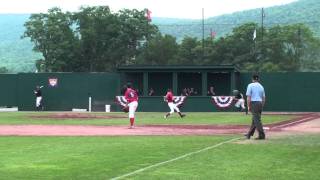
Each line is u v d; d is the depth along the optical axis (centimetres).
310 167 1911
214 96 7275
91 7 13525
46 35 13088
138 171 1808
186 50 14888
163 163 1995
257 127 2947
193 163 1997
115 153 2328
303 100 7425
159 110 7319
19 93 7769
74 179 1672
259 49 15288
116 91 7612
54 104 7694
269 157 2173
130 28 13650
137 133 3488
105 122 4716
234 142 2791
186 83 7775
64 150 2453
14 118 5419
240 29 15575
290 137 3091
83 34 13000
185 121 4878
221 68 7294
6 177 1714
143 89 7431
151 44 13988
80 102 7669
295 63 15875
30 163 2023
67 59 12962
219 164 1972
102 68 13362
